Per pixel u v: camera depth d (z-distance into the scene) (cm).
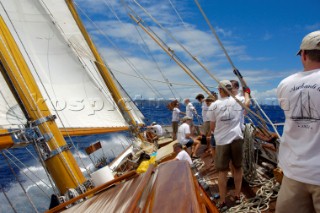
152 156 816
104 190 282
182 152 625
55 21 935
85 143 1978
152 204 148
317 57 232
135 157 879
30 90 388
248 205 456
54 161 378
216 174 655
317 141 227
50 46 924
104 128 952
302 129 234
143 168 719
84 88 957
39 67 888
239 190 475
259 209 448
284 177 253
